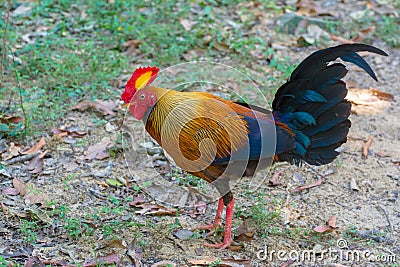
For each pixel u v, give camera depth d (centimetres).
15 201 677
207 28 1075
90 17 1092
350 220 670
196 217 673
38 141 787
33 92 877
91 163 755
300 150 636
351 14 1162
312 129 634
